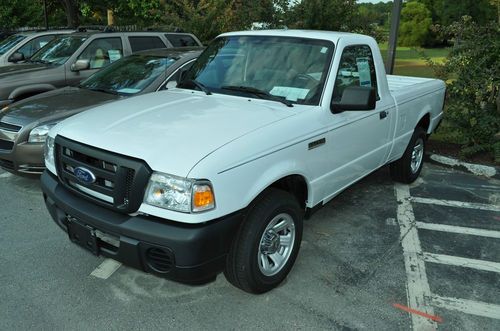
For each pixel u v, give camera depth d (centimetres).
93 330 307
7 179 582
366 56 444
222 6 1246
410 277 378
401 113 505
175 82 562
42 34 1117
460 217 498
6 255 398
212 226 283
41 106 550
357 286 362
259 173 310
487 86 658
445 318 327
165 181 277
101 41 828
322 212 502
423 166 680
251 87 402
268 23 1120
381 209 514
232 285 359
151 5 1548
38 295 342
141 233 282
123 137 307
